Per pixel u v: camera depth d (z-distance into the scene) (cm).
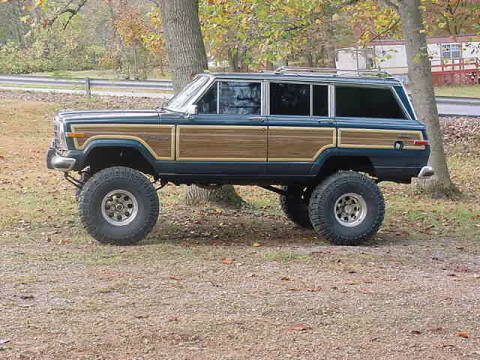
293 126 1003
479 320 695
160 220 1177
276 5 1731
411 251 1016
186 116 971
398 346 614
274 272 841
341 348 603
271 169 1005
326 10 1839
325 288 780
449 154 2281
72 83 3003
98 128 944
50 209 1270
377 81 1041
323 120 1015
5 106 2598
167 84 2900
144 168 1029
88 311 669
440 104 2869
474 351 612
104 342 593
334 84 1026
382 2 1841
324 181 1027
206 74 1009
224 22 1709
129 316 658
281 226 1188
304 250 972
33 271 815
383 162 1037
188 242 1023
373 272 866
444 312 714
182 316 664
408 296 765
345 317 682
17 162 1859
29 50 4162
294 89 1015
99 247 947
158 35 2017
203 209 1275
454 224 1302
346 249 995
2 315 649
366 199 1028
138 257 892
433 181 1691
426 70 1684
